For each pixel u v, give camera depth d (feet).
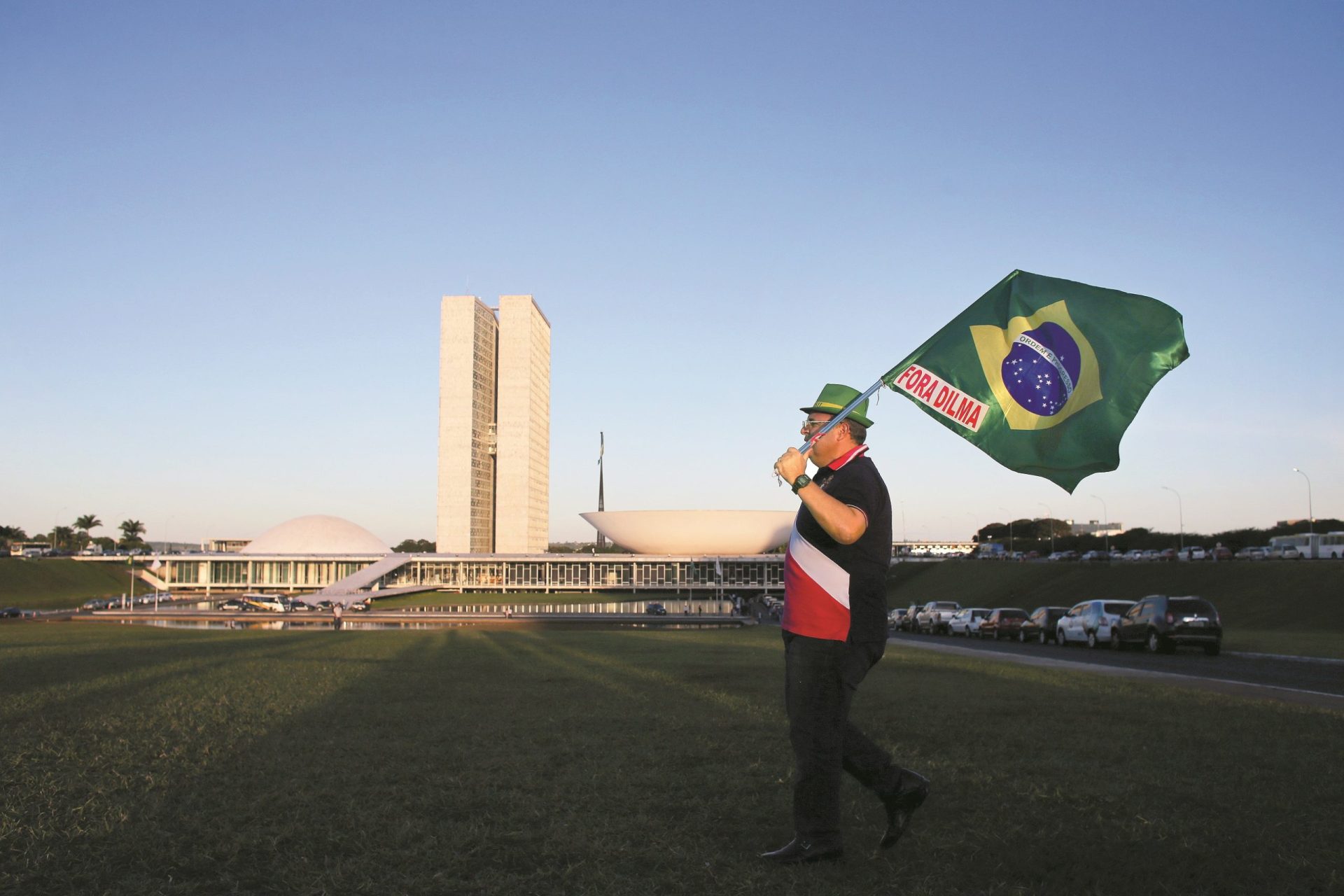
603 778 21.38
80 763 23.16
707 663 56.95
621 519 363.97
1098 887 13.64
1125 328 16.26
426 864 14.83
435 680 45.09
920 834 16.47
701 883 13.79
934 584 290.56
